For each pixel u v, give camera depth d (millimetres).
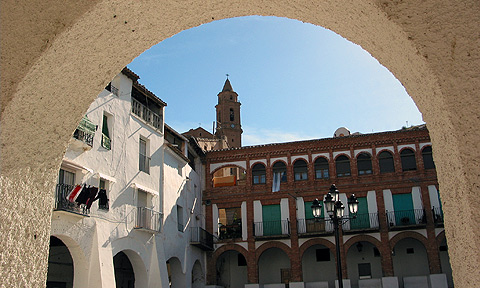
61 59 2635
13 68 2531
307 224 34219
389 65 2703
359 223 33688
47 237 2721
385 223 33219
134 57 3070
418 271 33406
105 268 19625
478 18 2170
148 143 26375
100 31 2689
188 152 34844
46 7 2564
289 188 35062
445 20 2227
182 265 29141
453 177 2217
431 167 33875
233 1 2867
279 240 34125
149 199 25312
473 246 2047
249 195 35469
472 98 2127
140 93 26859
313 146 35625
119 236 21500
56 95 2727
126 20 2738
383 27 2424
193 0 2793
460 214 2158
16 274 2480
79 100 2877
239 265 35906
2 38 2564
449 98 2166
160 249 25344
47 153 2746
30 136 2641
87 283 18688
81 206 18797
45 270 2674
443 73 2191
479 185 2049
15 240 2498
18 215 2531
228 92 85938
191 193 33219
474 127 2104
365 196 34156
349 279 32781
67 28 2533
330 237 33625
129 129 24172
